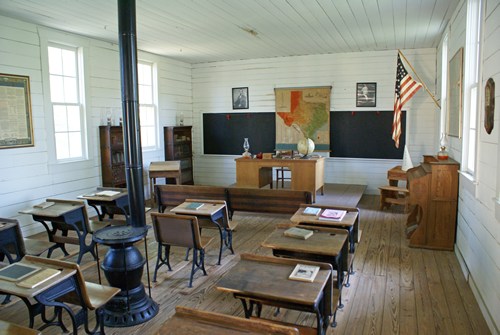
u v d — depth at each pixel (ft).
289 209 17.42
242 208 18.20
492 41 10.16
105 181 22.91
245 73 30.32
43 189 19.58
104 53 23.13
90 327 10.53
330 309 8.36
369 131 27.66
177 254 15.98
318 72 28.37
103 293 9.17
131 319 10.55
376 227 19.63
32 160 18.97
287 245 9.36
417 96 26.23
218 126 31.65
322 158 24.43
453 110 16.84
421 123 26.35
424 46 25.36
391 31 21.30
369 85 27.27
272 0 15.84
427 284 12.92
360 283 13.01
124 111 11.25
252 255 8.46
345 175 28.63
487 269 10.53
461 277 13.50
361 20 18.99
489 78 10.37
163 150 28.66
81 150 22.07
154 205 25.30
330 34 21.89
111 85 23.73
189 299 12.00
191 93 32.07
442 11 17.35
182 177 29.94
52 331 10.36
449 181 15.85
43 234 19.08
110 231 10.84
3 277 7.70
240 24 19.57
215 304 11.66
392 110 26.99
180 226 12.68
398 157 27.14
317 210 12.45
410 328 10.22
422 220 16.38
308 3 16.29
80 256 14.43
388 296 12.05
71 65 21.43
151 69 27.84
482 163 11.29
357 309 11.23
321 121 28.55
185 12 17.44
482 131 11.41
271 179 26.25
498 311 9.37
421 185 16.24
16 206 18.29
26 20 18.31
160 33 21.38
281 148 29.78
